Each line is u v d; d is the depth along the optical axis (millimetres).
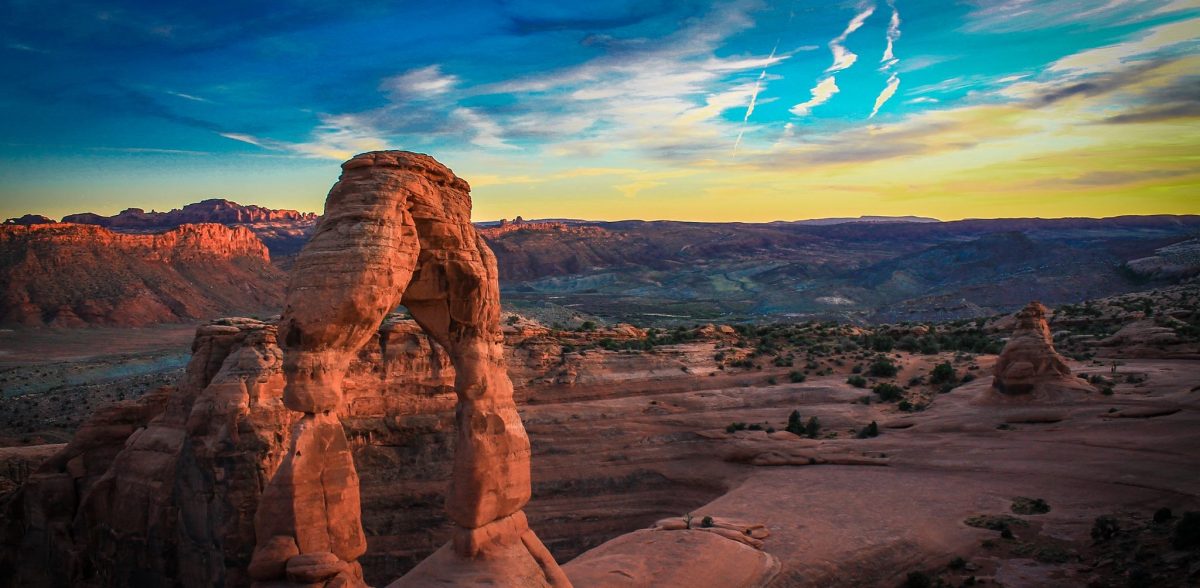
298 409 21609
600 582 33719
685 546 37938
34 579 44281
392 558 49031
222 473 36906
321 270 21812
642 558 36469
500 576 24562
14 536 45875
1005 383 62875
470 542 25109
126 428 45969
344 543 21969
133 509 41125
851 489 49156
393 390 53062
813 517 44000
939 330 108250
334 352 21953
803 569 36688
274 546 21062
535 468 58125
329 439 22016
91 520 42656
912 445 56750
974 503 45625
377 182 23016
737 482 54875
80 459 45312
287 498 21250
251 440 37250
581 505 56594
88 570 42281
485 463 25312
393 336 54750
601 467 58688
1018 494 46531
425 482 51156
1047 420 57781
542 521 55438
